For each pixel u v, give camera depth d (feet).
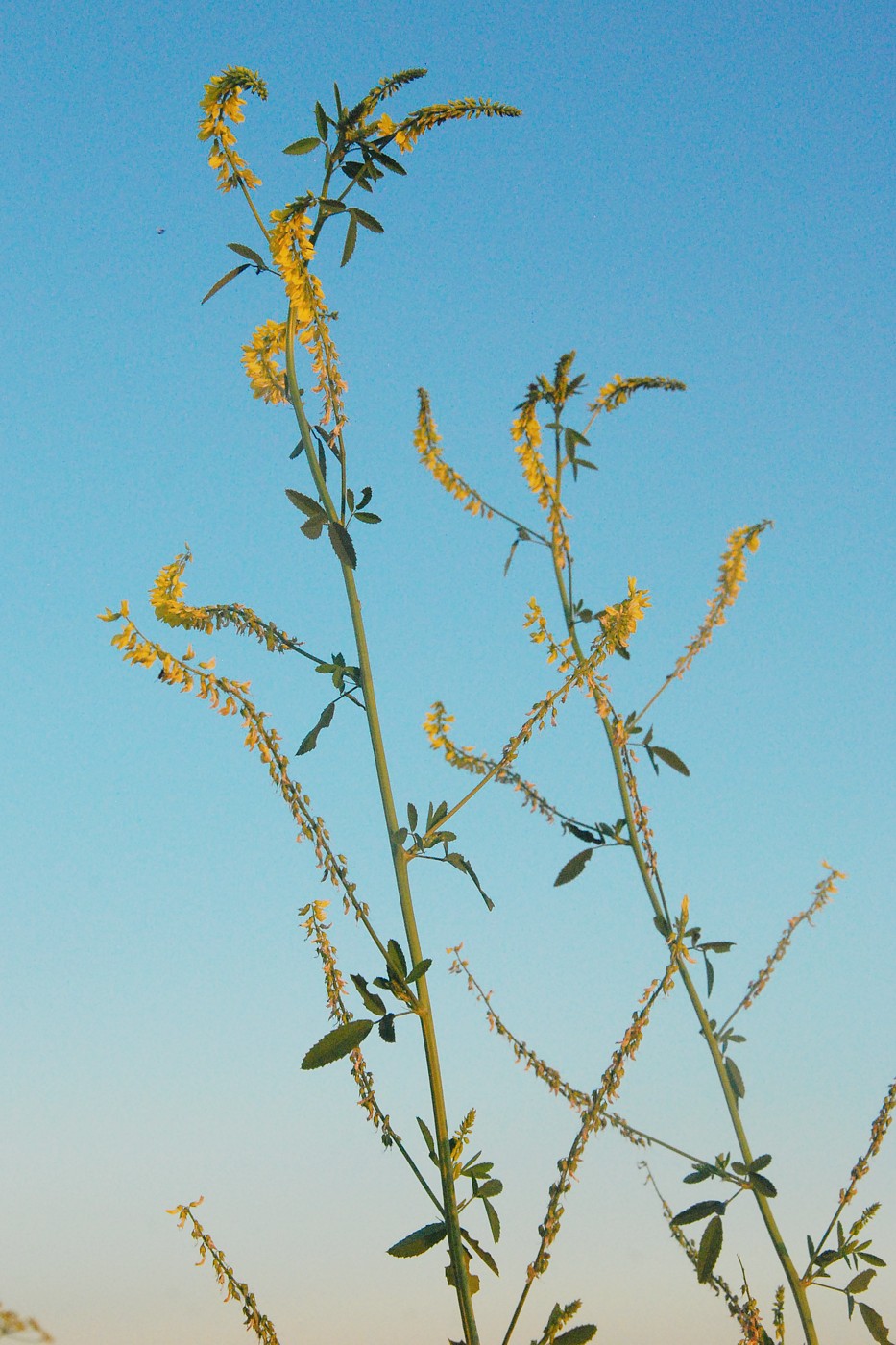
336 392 2.08
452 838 2.00
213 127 2.05
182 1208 2.01
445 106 2.02
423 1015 1.95
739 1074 2.25
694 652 2.35
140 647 1.97
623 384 2.34
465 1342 1.90
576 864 2.26
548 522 2.28
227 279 2.05
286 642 2.03
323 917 2.07
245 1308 2.00
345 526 2.06
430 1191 1.94
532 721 2.06
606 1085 2.02
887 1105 2.23
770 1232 2.19
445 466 2.34
